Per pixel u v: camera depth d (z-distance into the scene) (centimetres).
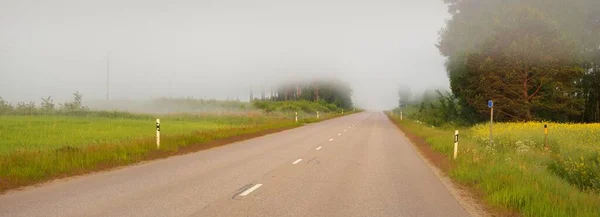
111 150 1355
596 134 2098
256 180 1009
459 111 4525
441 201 815
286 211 703
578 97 4284
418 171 1223
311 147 1920
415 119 5422
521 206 757
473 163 1242
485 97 3703
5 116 3419
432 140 2159
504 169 1066
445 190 931
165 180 987
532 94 3553
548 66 3419
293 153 1647
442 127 4112
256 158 1462
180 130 2472
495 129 2630
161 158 1432
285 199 799
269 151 1711
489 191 870
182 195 815
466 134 2683
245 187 913
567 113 3606
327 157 1534
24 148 1317
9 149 1354
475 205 786
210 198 791
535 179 977
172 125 2995
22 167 1023
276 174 1109
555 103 3550
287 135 2734
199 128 2723
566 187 934
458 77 4350
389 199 823
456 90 4484
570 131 2217
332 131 3256
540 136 2002
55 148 1346
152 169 1168
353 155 1620
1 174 950
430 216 695
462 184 1016
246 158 1460
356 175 1122
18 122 2620
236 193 845
